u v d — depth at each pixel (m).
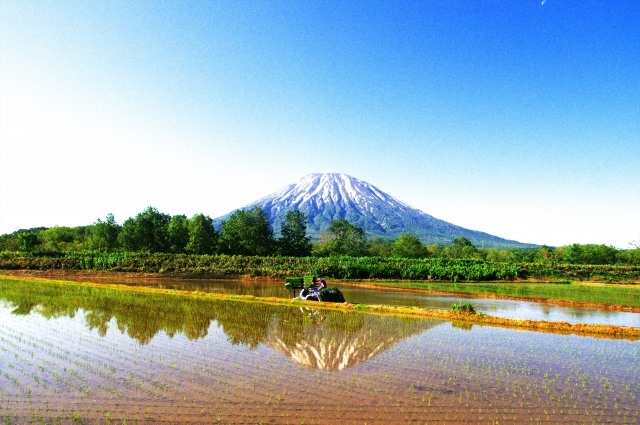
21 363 13.26
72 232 109.94
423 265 58.00
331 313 24.36
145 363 13.45
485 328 20.86
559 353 16.08
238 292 35.41
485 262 68.12
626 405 10.79
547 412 10.20
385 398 10.73
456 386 11.87
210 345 16.03
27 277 43.12
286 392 10.98
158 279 46.84
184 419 9.17
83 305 25.30
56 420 9.06
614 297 36.81
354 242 112.50
